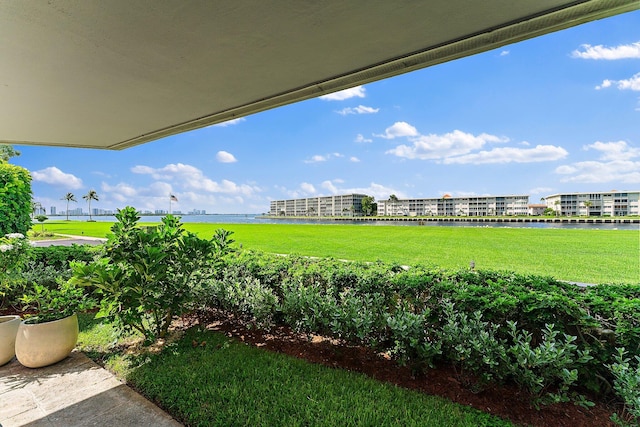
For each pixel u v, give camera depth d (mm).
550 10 1645
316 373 2328
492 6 1615
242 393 2068
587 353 1721
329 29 1858
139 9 1621
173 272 2951
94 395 2158
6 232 6570
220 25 1797
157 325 2994
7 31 1801
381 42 2016
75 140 4719
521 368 1877
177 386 2178
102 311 2631
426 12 1674
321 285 3023
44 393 2189
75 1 1536
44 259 4621
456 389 2107
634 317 1826
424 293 2473
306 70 2455
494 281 2684
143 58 2213
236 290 3178
